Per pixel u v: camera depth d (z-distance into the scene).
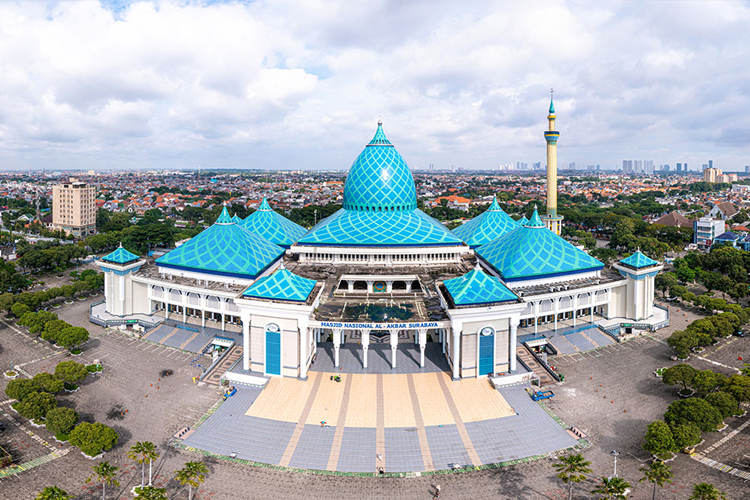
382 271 135.38
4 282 161.62
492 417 88.19
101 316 139.88
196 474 65.88
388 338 119.75
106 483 70.88
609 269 147.62
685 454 79.19
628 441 82.31
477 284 102.56
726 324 121.12
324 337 119.94
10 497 68.06
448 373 102.62
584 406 93.25
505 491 70.31
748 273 189.12
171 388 99.88
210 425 85.88
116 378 104.19
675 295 158.00
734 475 73.62
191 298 130.88
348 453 78.88
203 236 139.50
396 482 72.50
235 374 100.56
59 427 81.19
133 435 83.56
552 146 186.88
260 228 166.00
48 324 120.12
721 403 83.81
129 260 139.88
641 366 110.88
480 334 99.56
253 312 99.75
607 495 65.38
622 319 136.62
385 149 150.62
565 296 127.69
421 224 146.75
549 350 116.81
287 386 97.38
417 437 82.62
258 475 73.69
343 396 93.94
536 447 80.75
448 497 69.06
